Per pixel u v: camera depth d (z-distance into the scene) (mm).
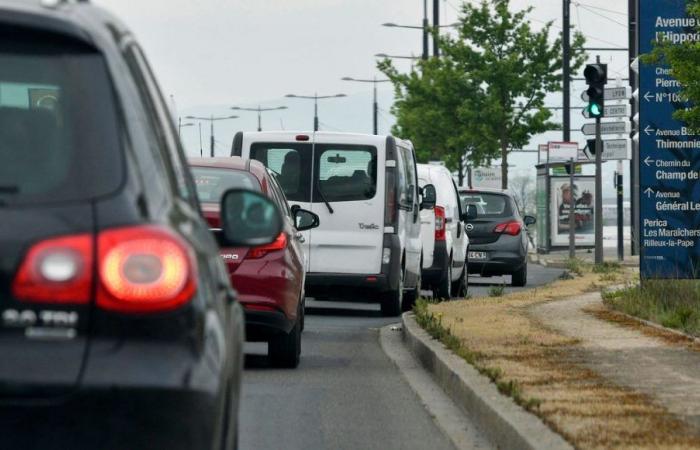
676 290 49219
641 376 28406
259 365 35188
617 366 30156
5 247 11016
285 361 34594
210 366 11516
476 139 138750
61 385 10891
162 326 11219
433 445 23922
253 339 34656
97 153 11383
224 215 15023
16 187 11219
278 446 23500
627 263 94188
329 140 52812
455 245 66250
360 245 52469
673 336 37188
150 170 11641
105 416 10953
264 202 15016
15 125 11414
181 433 11172
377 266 52406
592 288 60188
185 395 11164
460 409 27922
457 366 30172
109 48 11766
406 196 55000
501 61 135625
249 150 53156
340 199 52688
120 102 11602
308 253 52531
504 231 79250
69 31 11586
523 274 80188
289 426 25609
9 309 10977
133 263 11156
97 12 12289
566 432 21125
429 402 28969
